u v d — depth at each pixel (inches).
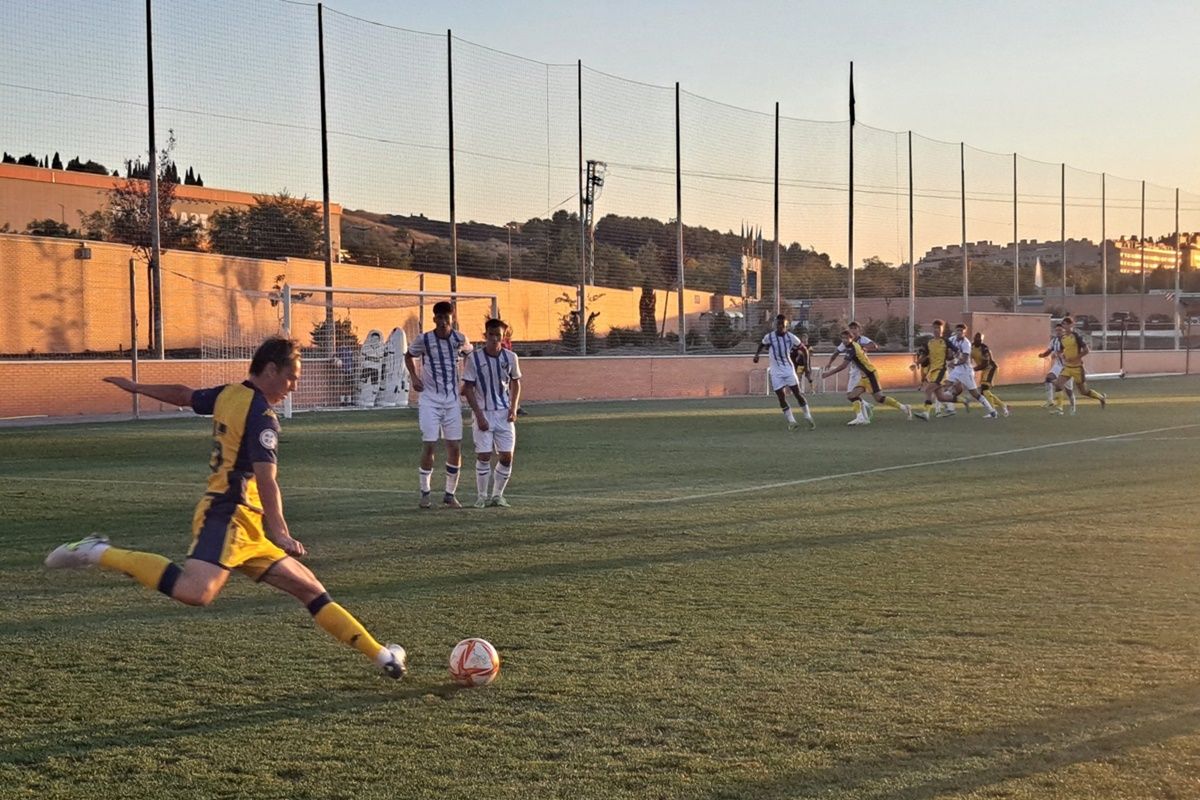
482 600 264.4
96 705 187.3
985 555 321.4
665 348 1333.7
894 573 295.4
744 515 398.0
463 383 418.3
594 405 1133.1
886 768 155.6
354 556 320.8
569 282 1242.6
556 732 172.4
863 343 871.1
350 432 793.6
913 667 205.9
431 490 473.4
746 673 203.0
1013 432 791.1
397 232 1212.5
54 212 1535.4
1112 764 155.9
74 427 818.8
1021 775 152.3
